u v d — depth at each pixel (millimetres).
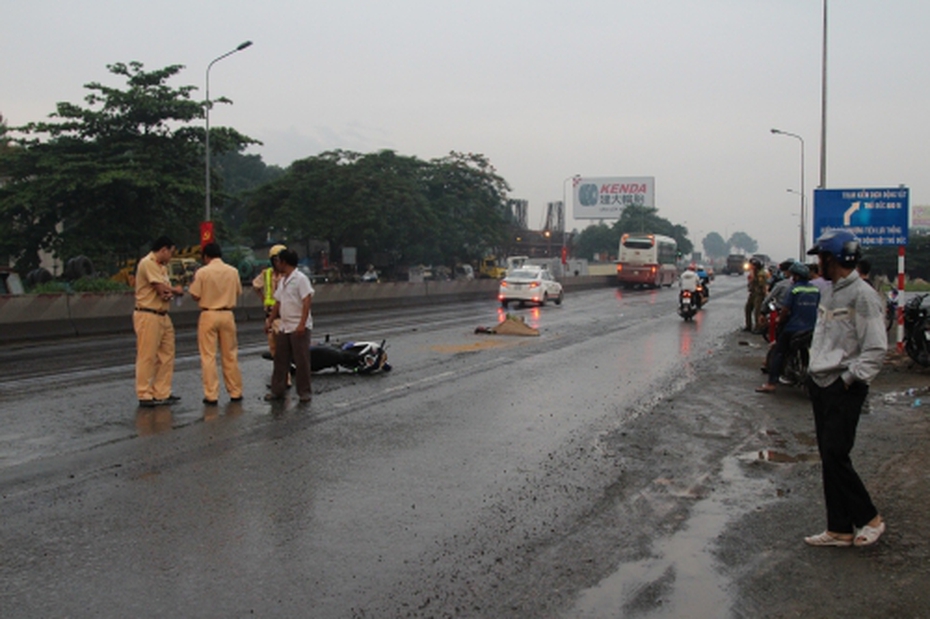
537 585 4250
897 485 6117
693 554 4711
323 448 7246
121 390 10492
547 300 33375
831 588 4207
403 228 55875
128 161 39594
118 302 20781
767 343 16922
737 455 7148
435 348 15617
